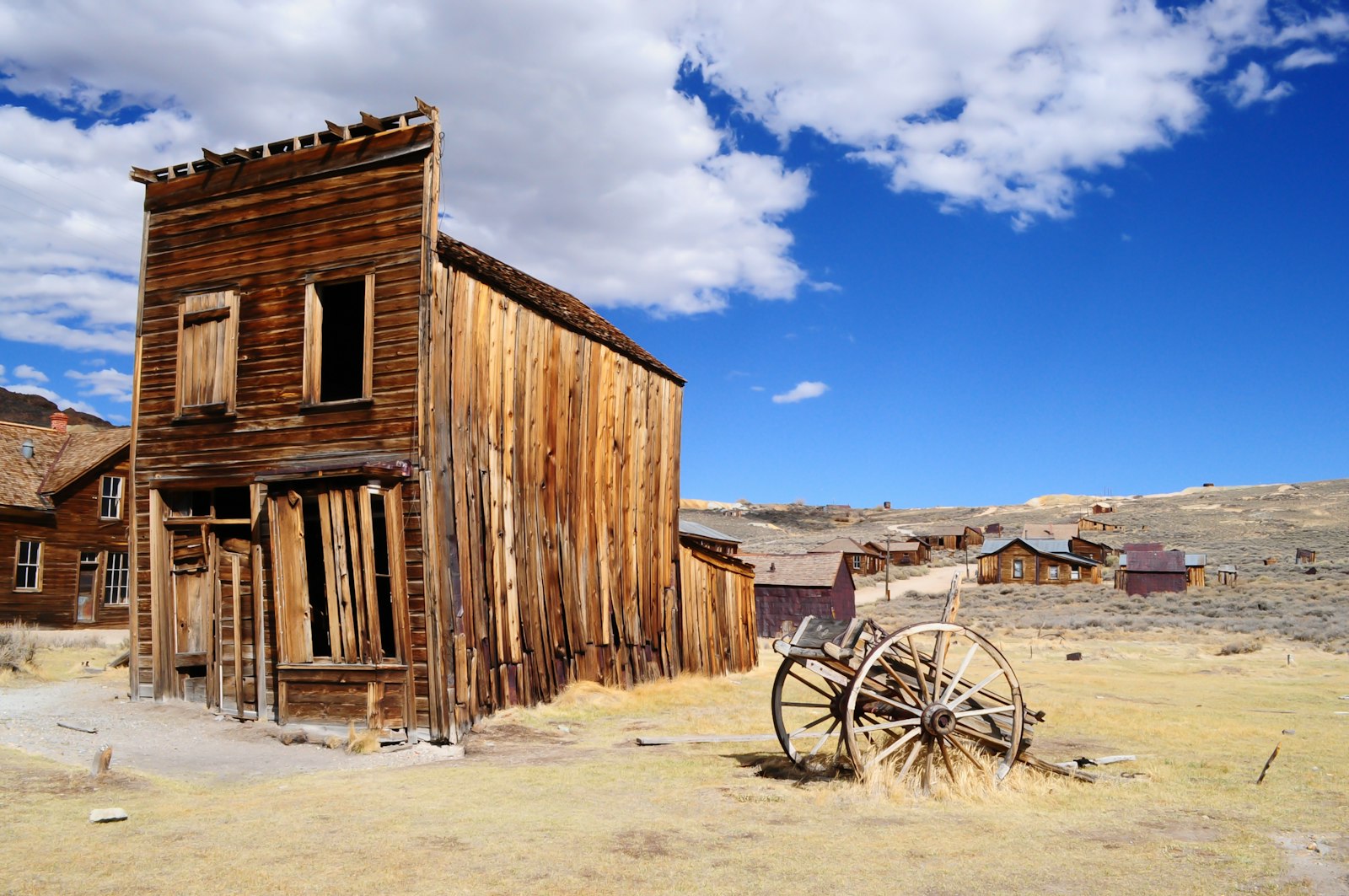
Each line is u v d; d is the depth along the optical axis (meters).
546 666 16.97
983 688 10.84
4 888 6.12
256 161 15.60
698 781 10.25
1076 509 153.88
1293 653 31.69
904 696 10.10
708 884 6.45
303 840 7.50
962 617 52.81
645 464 21.94
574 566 18.38
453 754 12.45
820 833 7.89
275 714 14.40
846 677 10.52
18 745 11.56
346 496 13.80
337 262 14.77
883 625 46.94
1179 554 66.00
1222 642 36.44
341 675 13.66
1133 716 15.48
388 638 16.88
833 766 10.41
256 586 14.65
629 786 9.99
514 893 6.23
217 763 11.57
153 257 16.44
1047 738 13.29
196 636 15.57
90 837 7.49
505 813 8.62
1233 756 11.83
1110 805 9.02
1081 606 58.00
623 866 6.84
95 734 12.94
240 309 15.52
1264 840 7.70
